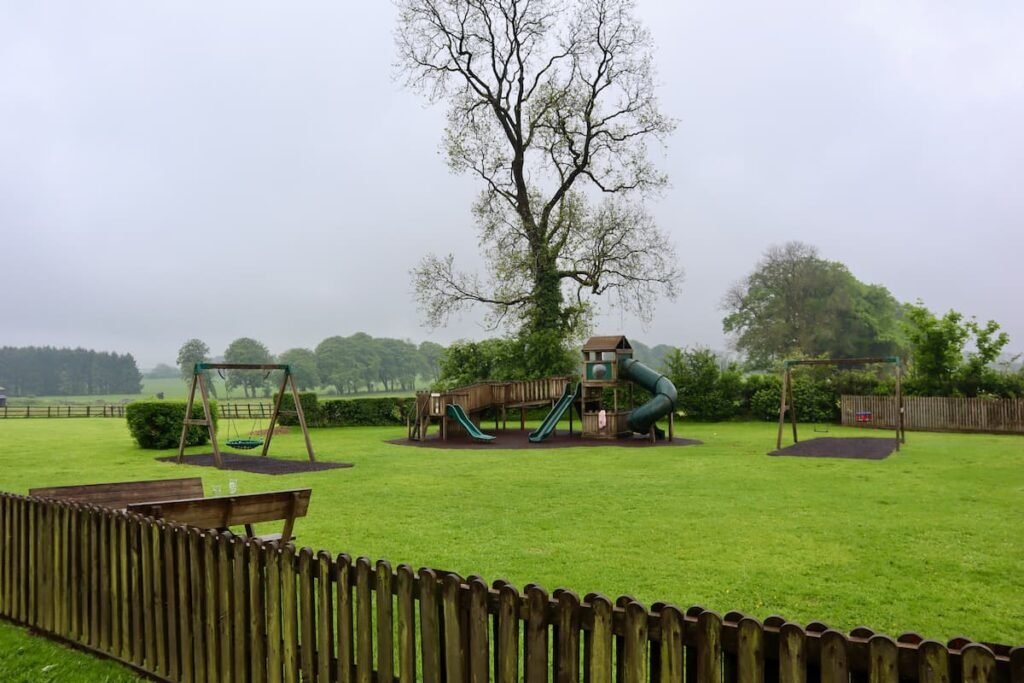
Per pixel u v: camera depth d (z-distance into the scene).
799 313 57.12
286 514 5.79
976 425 26.75
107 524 4.99
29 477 14.85
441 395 24.66
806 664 2.58
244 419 42.59
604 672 2.92
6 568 5.93
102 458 18.64
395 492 12.45
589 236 34.59
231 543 4.16
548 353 34.12
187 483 7.20
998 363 29.92
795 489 12.48
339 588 3.70
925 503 10.92
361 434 28.03
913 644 2.54
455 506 10.93
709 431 28.36
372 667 3.79
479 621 3.20
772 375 34.06
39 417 46.34
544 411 37.03
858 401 30.55
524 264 34.62
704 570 7.13
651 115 35.22
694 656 2.83
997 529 9.00
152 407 21.44
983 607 5.98
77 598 5.21
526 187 36.38
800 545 8.17
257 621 4.03
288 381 18.81
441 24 34.12
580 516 10.04
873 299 60.84
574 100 34.88
